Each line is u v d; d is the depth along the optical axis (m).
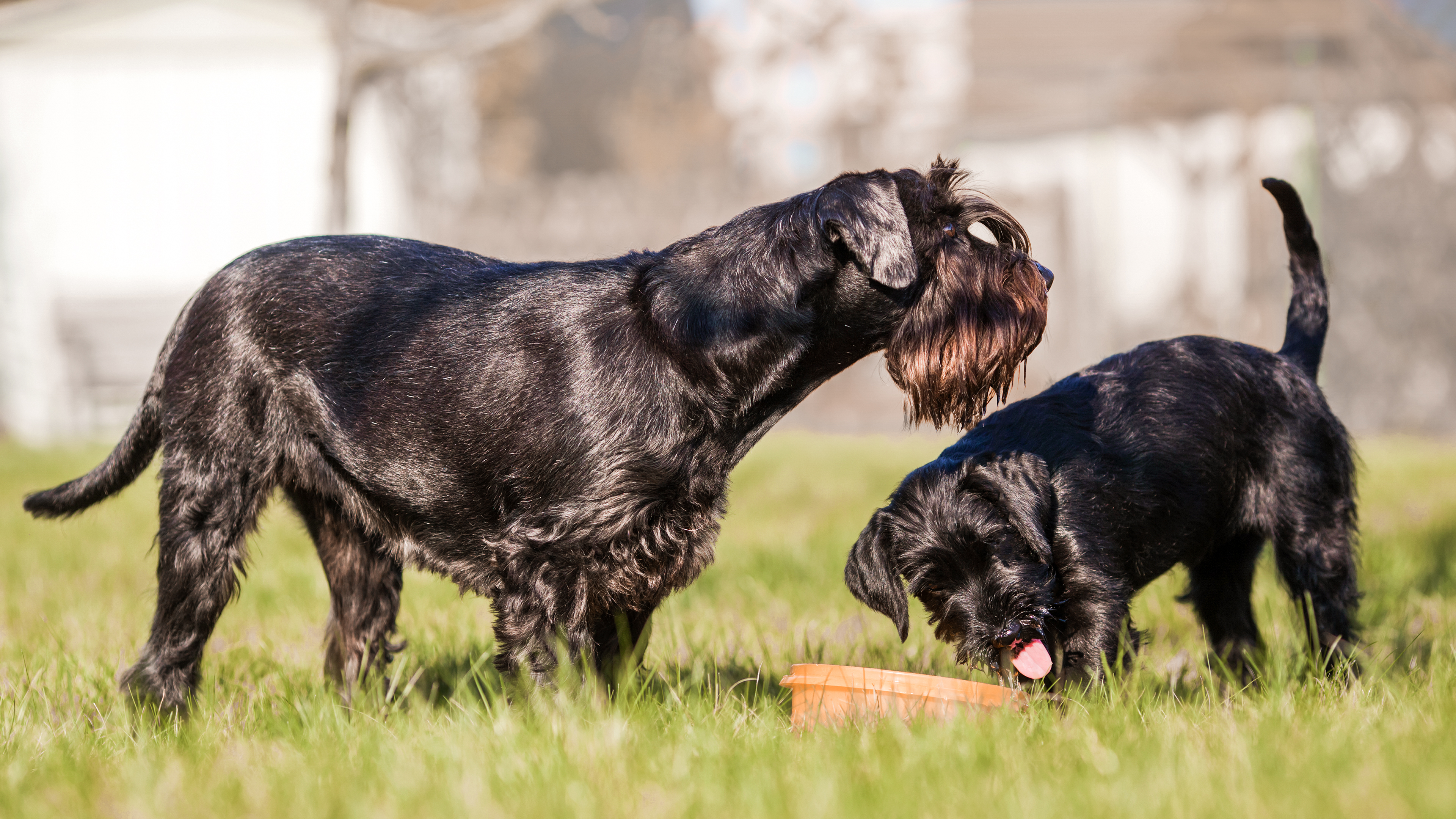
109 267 24.81
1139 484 6.24
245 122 24.80
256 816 4.14
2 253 24.47
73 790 4.45
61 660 6.56
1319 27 23.66
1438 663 5.93
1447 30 22.69
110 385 24.59
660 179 26.55
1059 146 30.95
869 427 26.38
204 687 6.14
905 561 5.96
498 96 45.16
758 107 29.78
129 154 24.72
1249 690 6.32
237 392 5.82
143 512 14.20
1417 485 13.84
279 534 12.21
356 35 14.69
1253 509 6.63
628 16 51.06
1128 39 25.80
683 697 5.87
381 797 4.26
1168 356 6.72
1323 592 6.55
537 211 25.77
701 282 5.37
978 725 4.87
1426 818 3.73
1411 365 23.50
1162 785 4.12
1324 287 7.20
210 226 24.91
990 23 25.61
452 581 5.85
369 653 6.37
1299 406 6.65
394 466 5.69
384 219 25.12
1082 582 5.93
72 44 24.44
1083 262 29.22
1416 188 23.25
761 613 8.32
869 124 28.14
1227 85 26.23
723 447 5.43
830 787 4.15
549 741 4.68
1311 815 3.81
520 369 5.46
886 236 5.04
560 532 5.32
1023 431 6.34
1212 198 29.69
